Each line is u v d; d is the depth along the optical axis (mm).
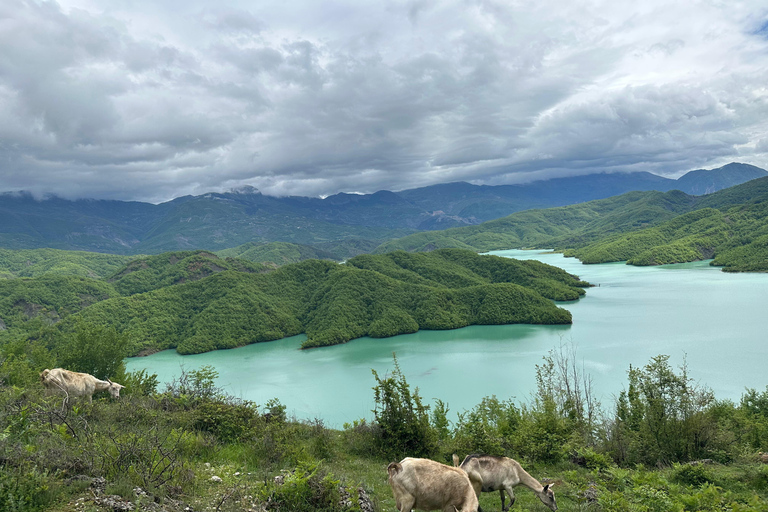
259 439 14172
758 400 33469
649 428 17656
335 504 9352
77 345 36531
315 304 164375
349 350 122688
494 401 24875
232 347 134750
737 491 13055
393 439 16406
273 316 152500
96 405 15906
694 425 17062
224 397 19641
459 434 17844
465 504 8602
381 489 12039
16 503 6750
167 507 7977
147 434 10750
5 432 9320
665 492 11578
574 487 12898
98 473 8617
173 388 20078
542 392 24406
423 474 8648
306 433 17781
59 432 10281
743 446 17469
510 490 11219
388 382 17078
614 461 16984
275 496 9273
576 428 19703
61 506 7148
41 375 18797
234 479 10516
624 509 10508
